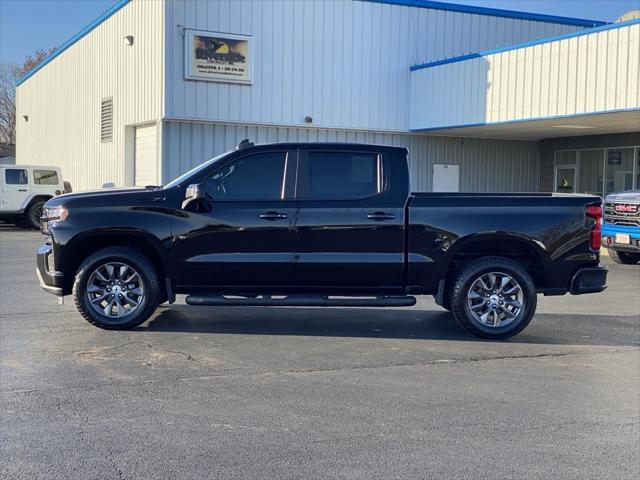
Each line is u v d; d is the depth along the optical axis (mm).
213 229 7805
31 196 23391
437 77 21797
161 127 20297
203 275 7875
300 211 7805
